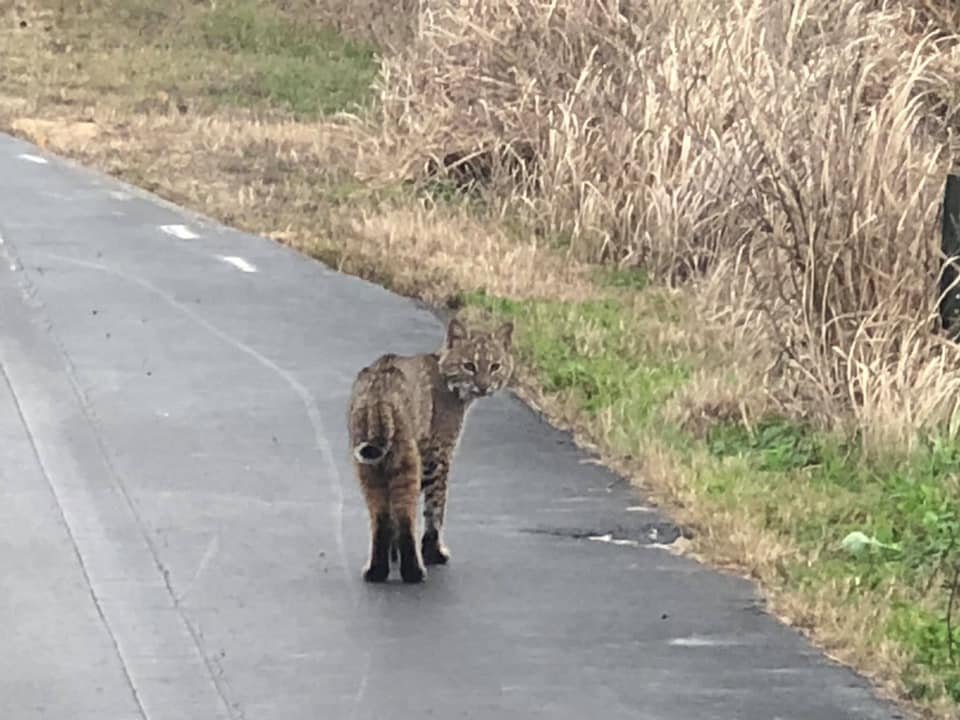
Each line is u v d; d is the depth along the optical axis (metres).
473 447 9.48
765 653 6.86
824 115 11.15
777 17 13.91
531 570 7.70
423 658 6.70
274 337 11.53
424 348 11.38
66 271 13.20
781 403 10.10
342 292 12.93
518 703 6.31
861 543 8.05
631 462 9.24
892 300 10.38
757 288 11.56
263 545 7.86
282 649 6.76
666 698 6.39
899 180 10.96
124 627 6.93
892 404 9.62
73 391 10.17
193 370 10.68
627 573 7.70
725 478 8.95
